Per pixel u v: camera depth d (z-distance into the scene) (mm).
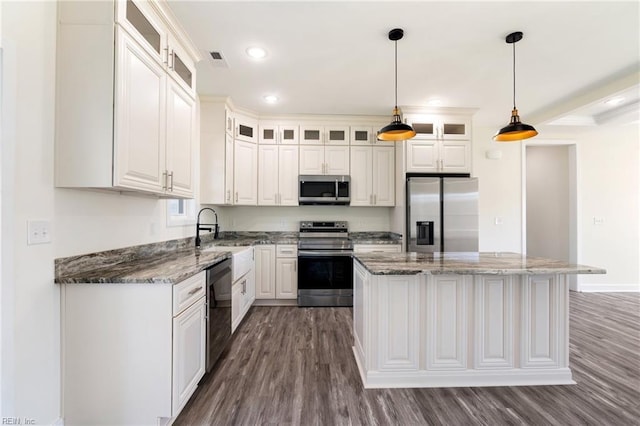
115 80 1461
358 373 2092
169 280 1479
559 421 1618
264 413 1669
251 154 3842
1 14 1213
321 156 3957
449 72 2734
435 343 1954
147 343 1479
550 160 4855
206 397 1811
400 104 3531
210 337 1993
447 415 1661
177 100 2092
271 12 1925
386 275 1918
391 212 4262
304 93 3230
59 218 1479
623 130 4363
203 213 3492
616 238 4453
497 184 4418
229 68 2672
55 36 1457
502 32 2131
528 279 1980
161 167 1870
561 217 4734
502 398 1819
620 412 1689
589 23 2025
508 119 4066
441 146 3744
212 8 1880
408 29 2104
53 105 1444
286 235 4250
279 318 3219
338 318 3219
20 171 1280
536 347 1986
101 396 1480
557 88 3068
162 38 1891
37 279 1360
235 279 2689
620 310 3562
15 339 1264
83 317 1479
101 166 1458
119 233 1948
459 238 3572
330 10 1908
